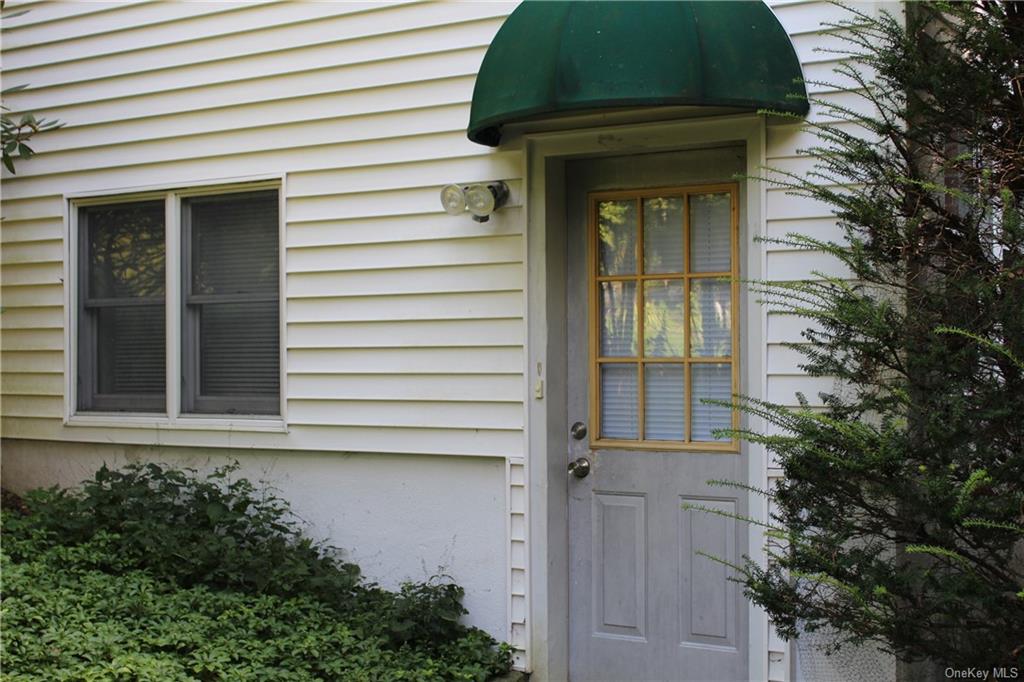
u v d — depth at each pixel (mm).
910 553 3689
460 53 5254
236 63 5848
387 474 5434
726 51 4250
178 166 6023
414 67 5367
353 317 5496
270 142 5746
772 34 4383
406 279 5359
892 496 3299
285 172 5691
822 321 3705
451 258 5238
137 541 5445
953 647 3266
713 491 4887
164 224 6176
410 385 5332
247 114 5816
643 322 5066
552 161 5086
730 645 4832
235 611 4820
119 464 6223
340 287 5539
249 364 5922
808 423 3502
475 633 5070
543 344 5008
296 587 5211
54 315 6434
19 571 5016
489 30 5184
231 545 5227
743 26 4320
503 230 5105
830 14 4473
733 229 4848
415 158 5348
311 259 5621
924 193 3674
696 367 4965
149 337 6230
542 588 4977
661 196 5023
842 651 4039
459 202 5004
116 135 6215
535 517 4988
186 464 6012
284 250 5691
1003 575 3221
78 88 6336
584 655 5129
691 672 4906
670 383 5023
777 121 4523
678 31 4246
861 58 3965
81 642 4238
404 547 5367
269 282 5863
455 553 5234
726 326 4910
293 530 5637
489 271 5137
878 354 3479
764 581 3676
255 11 5789
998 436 3217
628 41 4250
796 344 3811
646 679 5000
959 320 3352
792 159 4500
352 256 5508
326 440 5555
